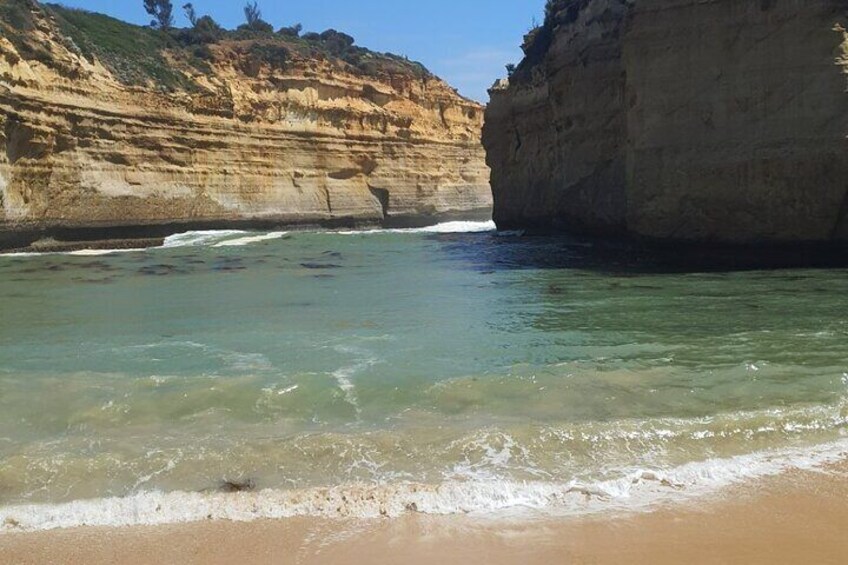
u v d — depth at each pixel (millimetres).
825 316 15938
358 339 14820
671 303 18250
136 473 7777
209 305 19906
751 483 7438
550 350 13391
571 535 6387
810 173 23234
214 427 9297
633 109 27297
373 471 7785
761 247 24641
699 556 5992
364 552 6137
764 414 9297
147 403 10211
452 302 19734
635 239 27953
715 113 25016
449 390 10703
